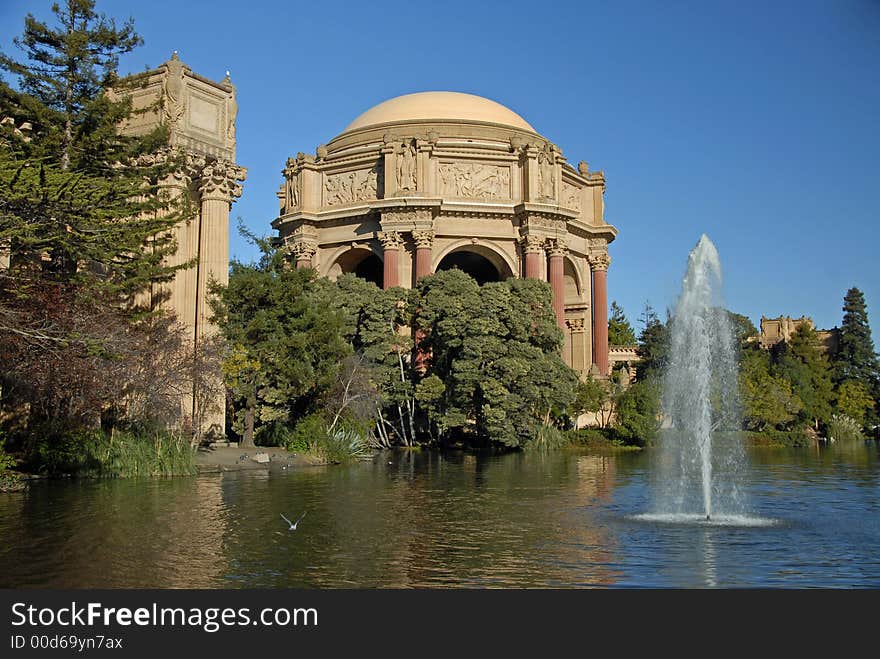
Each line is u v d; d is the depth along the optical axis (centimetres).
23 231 2314
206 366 3725
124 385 3281
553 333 6094
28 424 3222
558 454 5447
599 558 1606
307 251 7969
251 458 3828
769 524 2072
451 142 7750
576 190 8581
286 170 8312
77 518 2027
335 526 1986
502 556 1622
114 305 3388
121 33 3272
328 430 4388
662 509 2384
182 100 4075
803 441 7294
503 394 5544
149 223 3048
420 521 2091
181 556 1588
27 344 2669
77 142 3128
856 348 10512
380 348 5912
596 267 8688
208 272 4191
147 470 3127
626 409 6372
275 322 4434
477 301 5775
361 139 8275
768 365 8775
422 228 7444
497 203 7650
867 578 1439
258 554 1619
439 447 5950
